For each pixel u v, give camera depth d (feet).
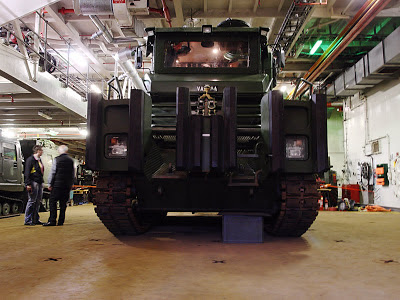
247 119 15.46
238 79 15.96
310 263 10.19
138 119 12.15
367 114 48.78
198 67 16.67
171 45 17.03
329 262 10.34
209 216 26.45
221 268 9.53
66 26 31.19
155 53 16.96
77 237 15.75
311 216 14.01
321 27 42.34
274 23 35.40
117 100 12.82
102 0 24.62
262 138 13.00
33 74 28.14
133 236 15.93
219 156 11.93
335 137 63.98
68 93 35.37
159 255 11.36
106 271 9.23
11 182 31.37
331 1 34.14
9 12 19.65
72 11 29.60
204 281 8.22
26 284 8.00
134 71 35.24
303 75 53.42
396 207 40.93
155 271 9.21
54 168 21.59
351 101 53.88
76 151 71.46
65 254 11.61
